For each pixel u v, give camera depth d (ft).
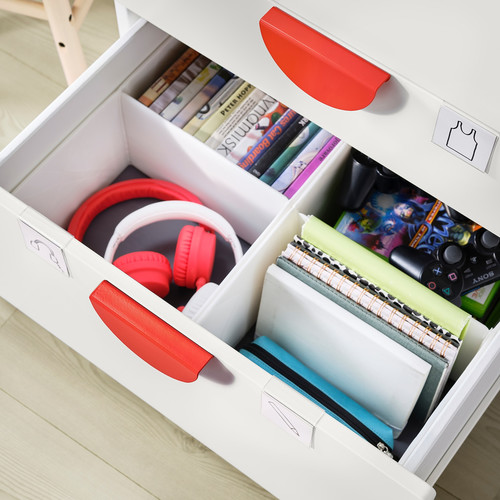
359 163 3.39
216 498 4.08
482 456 4.13
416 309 3.23
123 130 3.87
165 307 2.87
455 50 2.21
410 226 3.58
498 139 2.35
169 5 2.93
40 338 4.36
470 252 3.45
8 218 3.05
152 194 4.00
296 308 3.39
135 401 4.26
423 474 2.96
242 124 3.72
